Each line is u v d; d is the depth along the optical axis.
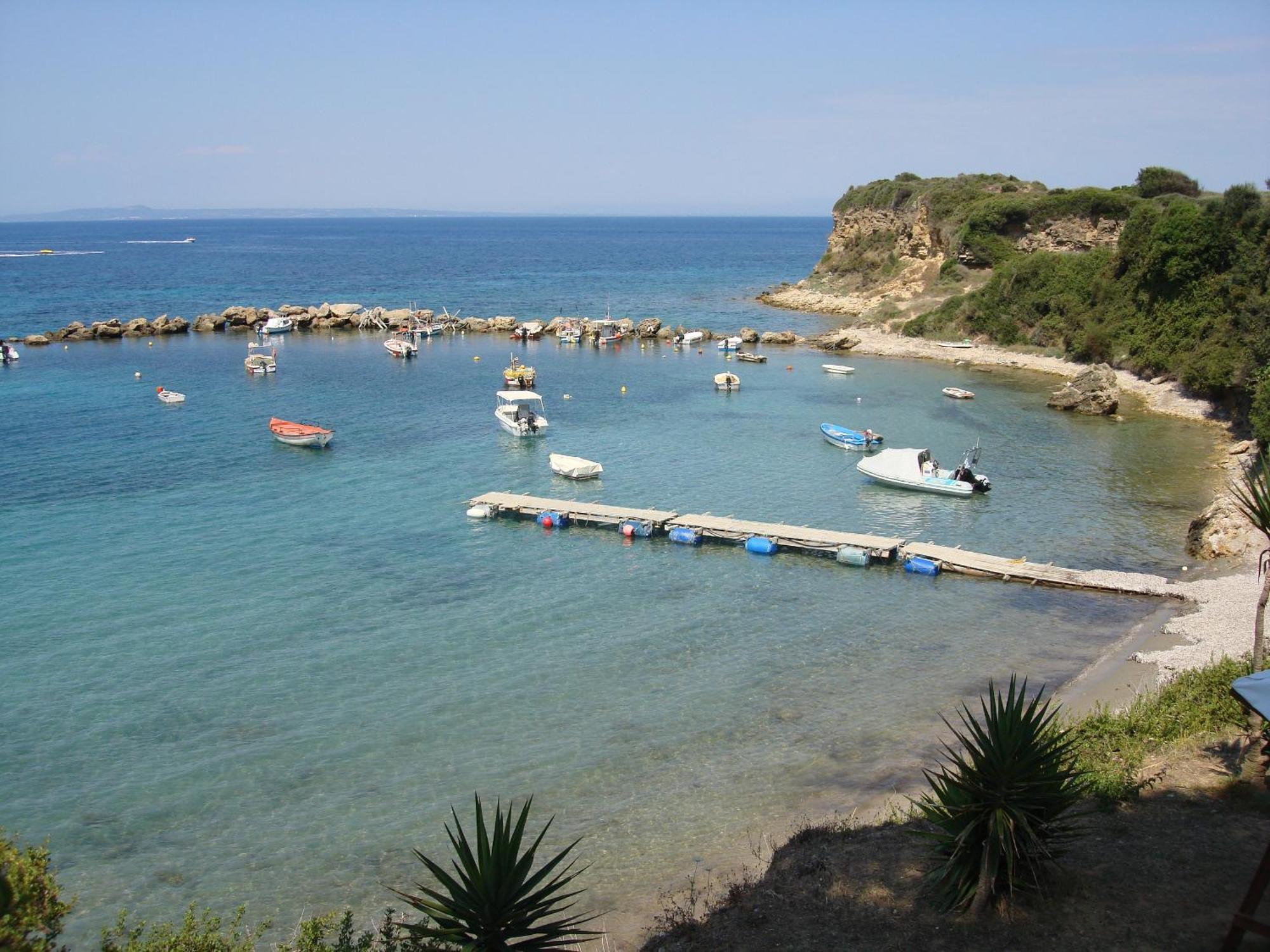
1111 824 17.64
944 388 86.38
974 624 36.56
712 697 30.92
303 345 117.00
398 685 32.28
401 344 107.81
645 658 34.06
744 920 16.59
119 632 36.56
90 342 115.75
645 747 27.86
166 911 21.41
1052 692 30.03
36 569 43.06
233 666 33.75
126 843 24.00
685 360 104.94
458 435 70.19
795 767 26.34
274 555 45.22
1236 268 77.62
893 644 34.91
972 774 15.21
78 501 53.16
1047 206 117.12
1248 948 13.52
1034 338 102.38
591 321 127.31
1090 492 54.19
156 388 87.12
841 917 16.11
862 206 161.38
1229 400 70.69
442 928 13.80
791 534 46.44
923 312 117.38
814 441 68.19
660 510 51.78
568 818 24.27
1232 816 17.59
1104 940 14.22
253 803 25.61
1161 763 20.25
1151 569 41.91
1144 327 86.00
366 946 15.48
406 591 40.81
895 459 56.56
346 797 25.80
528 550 46.06
